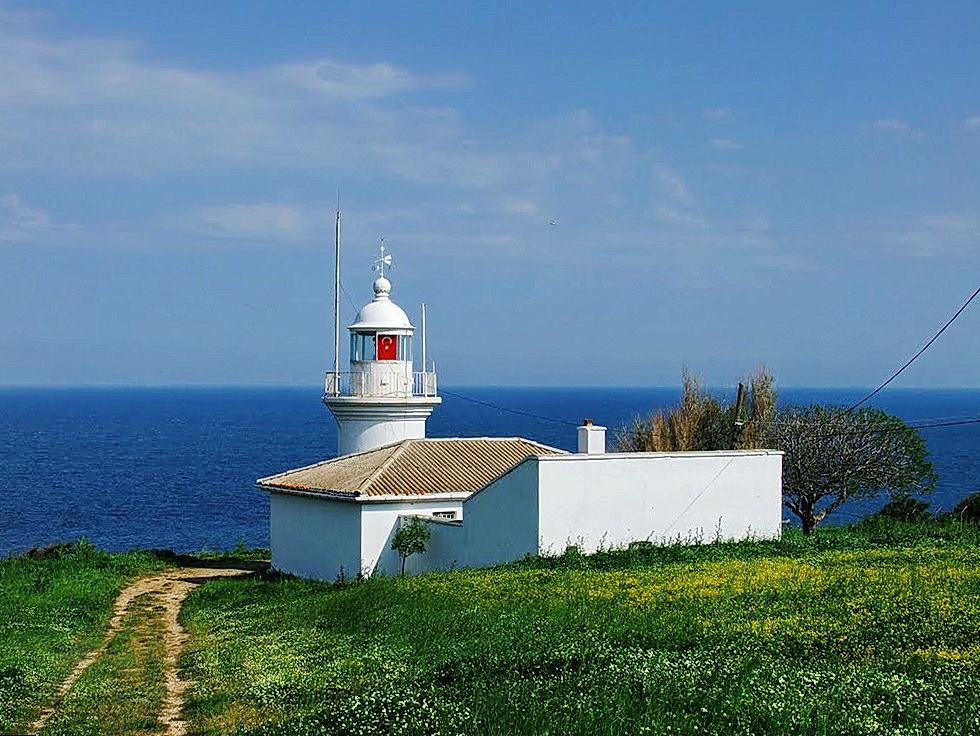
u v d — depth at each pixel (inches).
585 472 1545.3
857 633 901.2
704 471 1631.4
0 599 1556.3
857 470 2256.4
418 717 693.3
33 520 3937.0
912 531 1712.6
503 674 815.7
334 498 1745.8
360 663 952.9
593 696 705.0
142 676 1022.4
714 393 2468.0
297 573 1878.7
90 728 804.6
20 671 1011.3
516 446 1978.3
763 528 1678.2
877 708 664.4
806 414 2380.7
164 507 4311.0
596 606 1087.6
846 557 1398.9
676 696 697.0
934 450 7460.6
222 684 933.8
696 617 1003.3
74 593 1658.5
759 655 835.4
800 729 623.8
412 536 1676.9
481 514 1615.4
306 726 717.3
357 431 2084.2
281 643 1122.7
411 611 1155.3
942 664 783.1
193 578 1941.4
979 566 1285.7
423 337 2108.8
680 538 1611.7
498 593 1199.6
